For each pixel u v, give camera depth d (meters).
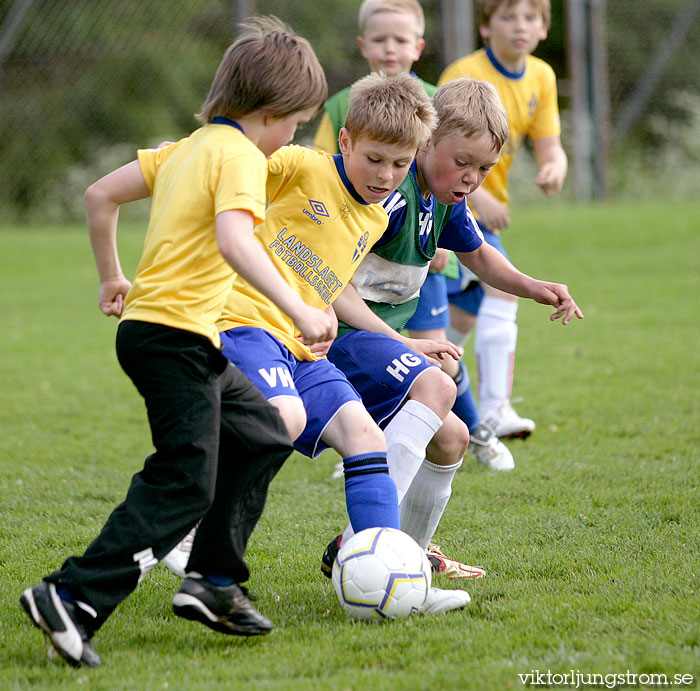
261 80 9.13
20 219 55.25
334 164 11.08
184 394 8.71
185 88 60.16
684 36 69.50
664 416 18.73
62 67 55.78
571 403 20.06
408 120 10.23
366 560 9.73
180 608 9.02
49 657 8.88
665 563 11.32
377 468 10.13
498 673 8.34
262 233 11.05
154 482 8.79
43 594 8.54
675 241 41.84
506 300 18.06
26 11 53.97
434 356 11.76
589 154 59.03
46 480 15.66
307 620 9.98
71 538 12.87
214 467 8.81
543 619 9.64
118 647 9.30
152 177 9.70
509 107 18.94
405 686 8.12
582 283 34.44
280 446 9.30
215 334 9.03
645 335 26.50
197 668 8.69
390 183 10.61
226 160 8.83
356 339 11.58
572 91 57.12
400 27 17.36
